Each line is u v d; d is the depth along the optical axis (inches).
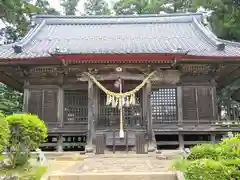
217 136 599.8
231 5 894.4
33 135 327.9
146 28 837.2
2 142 263.6
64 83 624.7
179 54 514.9
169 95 627.8
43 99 618.8
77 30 821.9
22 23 1036.5
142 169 333.1
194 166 183.8
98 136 509.4
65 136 621.9
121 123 512.4
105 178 289.7
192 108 623.8
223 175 171.6
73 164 392.8
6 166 328.8
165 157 440.8
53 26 855.1
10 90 1085.1
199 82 635.5
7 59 555.8
